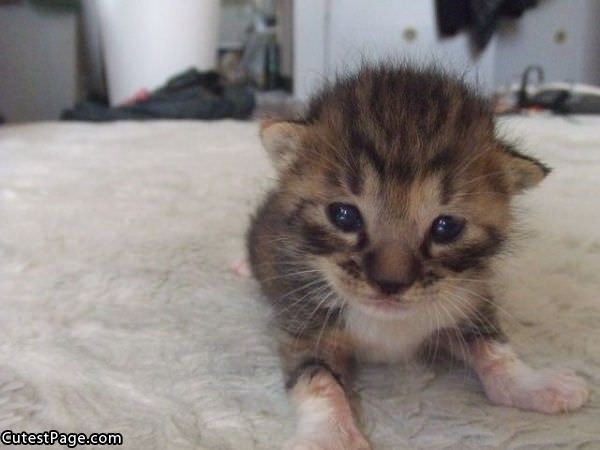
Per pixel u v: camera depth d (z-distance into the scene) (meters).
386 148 0.12
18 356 0.14
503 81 0.55
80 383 0.13
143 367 0.14
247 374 0.14
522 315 0.16
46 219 0.24
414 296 0.12
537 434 0.12
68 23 0.54
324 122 0.14
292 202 0.14
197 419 0.12
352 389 0.13
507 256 0.16
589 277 0.18
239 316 0.17
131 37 0.53
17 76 0.54
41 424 0.12
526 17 0.54
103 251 0.21
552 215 0.23
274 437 0.12
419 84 0.14
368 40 0.52
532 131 0.37
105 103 0.58
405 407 0.13
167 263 0.20
